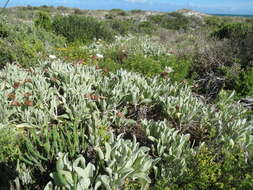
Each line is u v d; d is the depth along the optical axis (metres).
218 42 7.77
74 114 3.12
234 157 2.22
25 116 3.01
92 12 37.03
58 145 2.27
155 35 13.76
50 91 3.50
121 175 1.91
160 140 2.53
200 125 3.11
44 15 10.66
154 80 4.11
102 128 2.66
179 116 3.20
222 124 3.00
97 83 3.96
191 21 24.48
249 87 4.86
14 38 6.59
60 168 1.83
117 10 40.28
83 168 1.89
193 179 2.05
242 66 6.14
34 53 5.54
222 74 5.65
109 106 3.28
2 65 5.16
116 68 5.48
